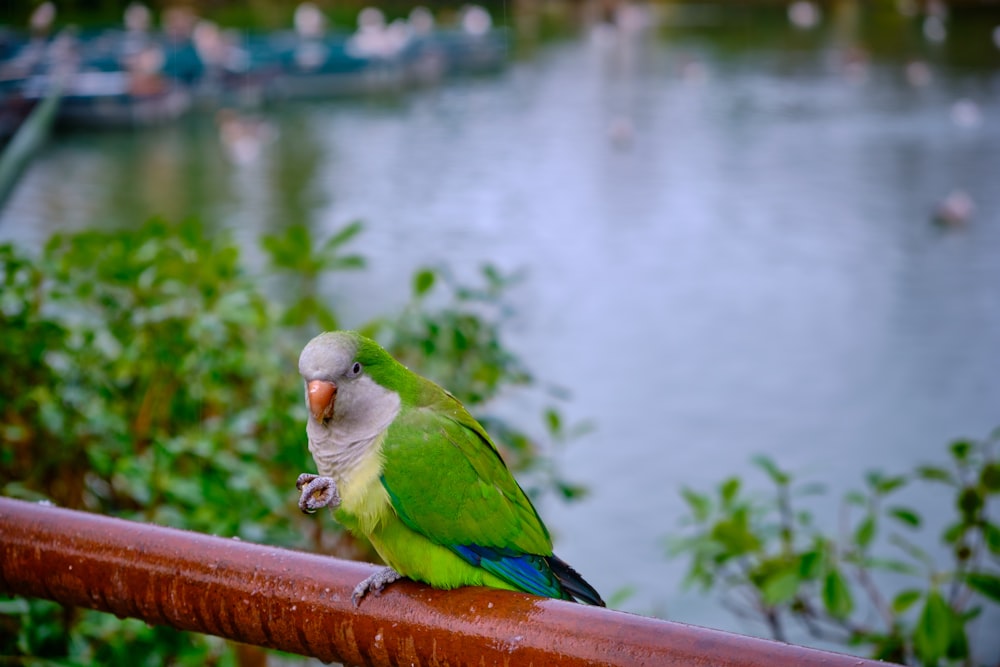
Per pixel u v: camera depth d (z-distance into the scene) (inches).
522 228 554.6
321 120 831.7
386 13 1336.1
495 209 588.1
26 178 596.1
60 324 170.4
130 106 778.8
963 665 156.4
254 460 169.5
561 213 583.5
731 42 1205.1
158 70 845.2
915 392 363.3
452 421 97.5
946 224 550.6
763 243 528.4
